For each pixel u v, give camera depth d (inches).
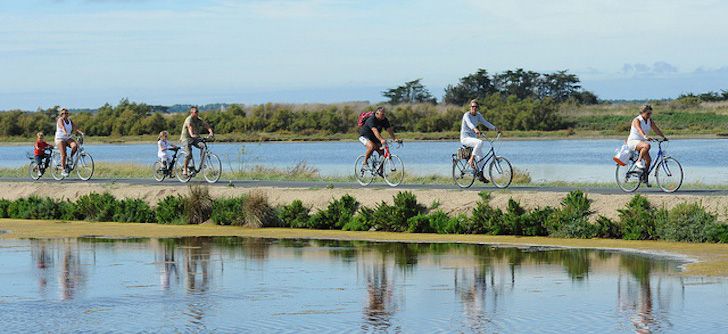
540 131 4670.3
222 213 1227.2
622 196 1061.8
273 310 679.1
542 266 853.8
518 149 3255.4
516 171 1796.3
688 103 5044.3
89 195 1368.1
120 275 840.9
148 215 1294.3
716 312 644.7
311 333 607.2
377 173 1289.4
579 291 731.4
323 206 1208.8
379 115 1289.4
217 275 834.8
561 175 1875.0
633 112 4928.6
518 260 892.0
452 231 1088.8
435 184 1323.8
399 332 607.2
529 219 1051.9
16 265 906.1
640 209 1011.3
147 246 1039.0
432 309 676.1
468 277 805.2
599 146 3417.8
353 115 5098.4
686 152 2746.1
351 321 641.0
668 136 4015.8
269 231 1157.1
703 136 3981.3
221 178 1625.2
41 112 5733.3
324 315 660.7
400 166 1280.8
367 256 936.9
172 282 800.9
